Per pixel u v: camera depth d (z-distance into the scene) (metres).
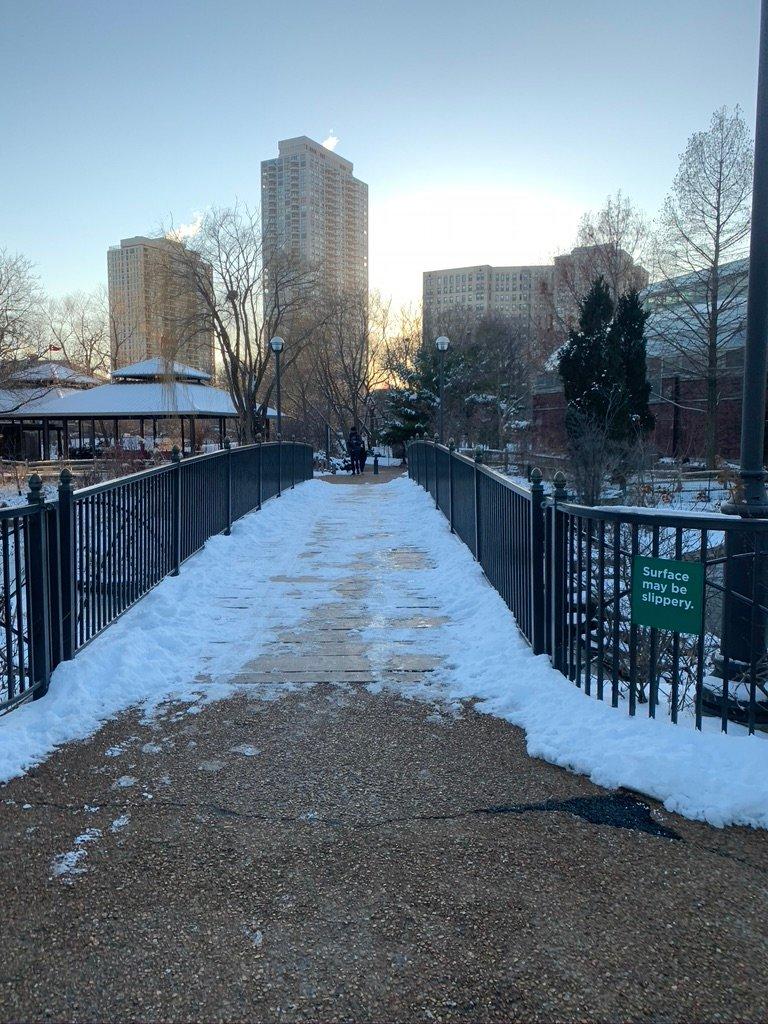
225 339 40.62
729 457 38.66
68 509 5.08
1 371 36.09
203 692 4.85
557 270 54.97
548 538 5.16
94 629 5.69
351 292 56.16
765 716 4.62
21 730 4.08
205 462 9.73
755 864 2.91
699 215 36.44
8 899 2.66
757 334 5.46
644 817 3.26
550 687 4.66
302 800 3.41
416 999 2.20
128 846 3.02
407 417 41.75
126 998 2.20
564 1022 2.12
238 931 2.50
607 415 28.00
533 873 2.84
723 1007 2.17
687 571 3.84
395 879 2.80
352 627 6.39
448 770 3.72
